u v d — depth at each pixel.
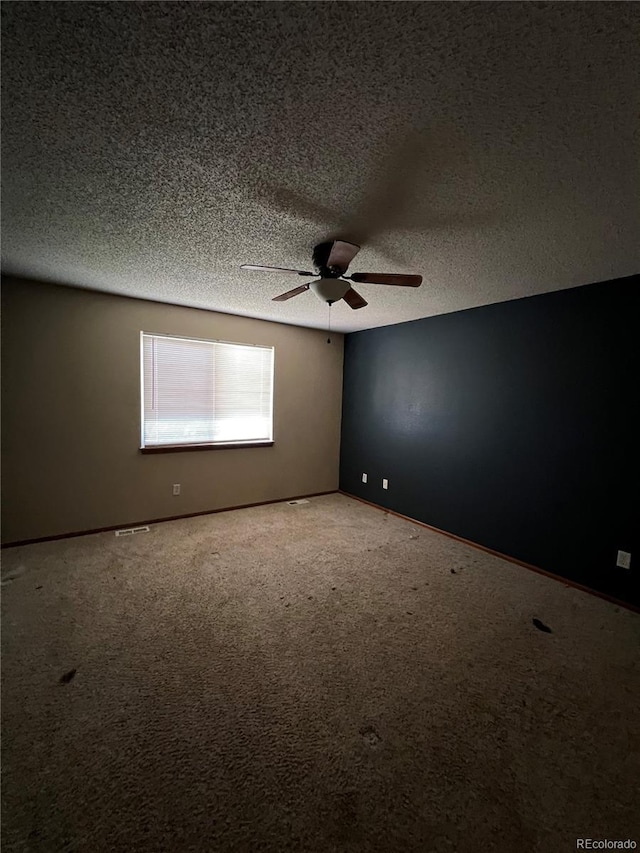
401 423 4.16
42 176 1.51
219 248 2.21
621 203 1.60
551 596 2.54
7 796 1.19
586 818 1.17
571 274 2.46
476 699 1.63
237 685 1.68
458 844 1.09
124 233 2.03
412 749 1.39
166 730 1.44
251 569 2.80
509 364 3.13
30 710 1.52
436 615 2.27
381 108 1.11
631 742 1.44
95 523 3.37
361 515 4.16
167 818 1.14
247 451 4.24
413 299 3.14
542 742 1.43
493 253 2.16
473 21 0.85
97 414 3.30
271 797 1.21
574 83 1.00
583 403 2.67
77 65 0.99
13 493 3.01
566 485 2.76
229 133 1.25
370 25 0.87
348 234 1.98
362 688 1.68
